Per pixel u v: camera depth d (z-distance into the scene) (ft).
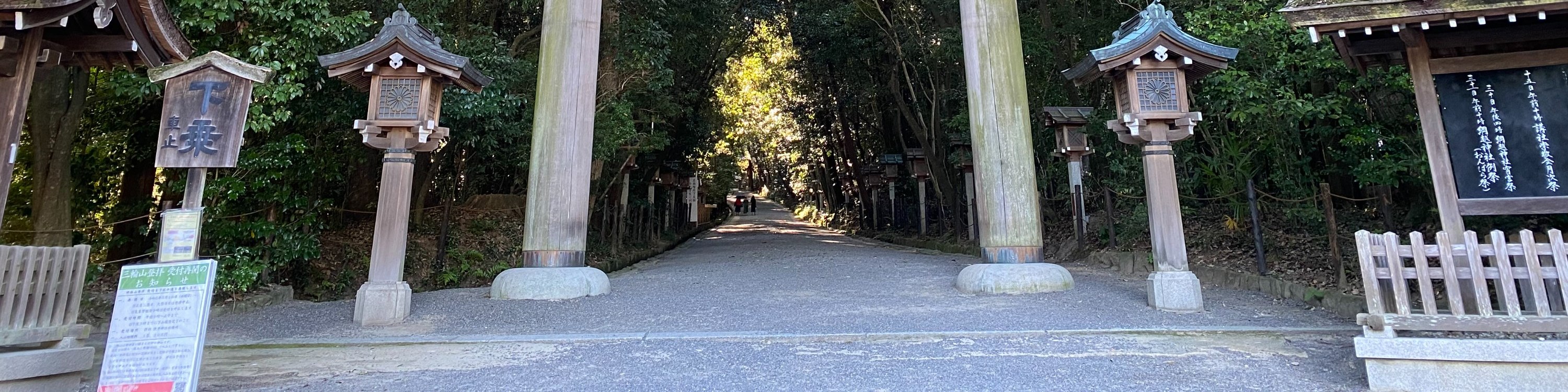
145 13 12.08
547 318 19.24
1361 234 12.11
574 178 23.81
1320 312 18.19
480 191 48.57
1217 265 25.34
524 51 35.88
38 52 11.59
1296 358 13.51
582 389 12.16
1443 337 13.98
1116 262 29.55
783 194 179.83
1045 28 34.96
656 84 34.99
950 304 20.45
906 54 47.50
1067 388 11.68
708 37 42.80
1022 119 23.72
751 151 132.67
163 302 9.93
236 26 22.20
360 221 37.24
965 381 12.26
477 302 21.70
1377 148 20.95
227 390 12.33
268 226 23.34
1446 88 14.32
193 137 11.70
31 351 10.55
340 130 28.76
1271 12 20.93
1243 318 17.52
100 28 11.91
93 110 25.85
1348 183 27.81
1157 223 19.38
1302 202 24.94
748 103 78.79
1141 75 19.30
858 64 55.31
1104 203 36.09
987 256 23.58
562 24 24.27
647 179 59.82
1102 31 32.76
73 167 26.30
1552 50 13.52
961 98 42.78
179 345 9.73
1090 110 31.68
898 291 23.68
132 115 25.95
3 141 10.93
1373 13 13.37
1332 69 20.95
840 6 47.96
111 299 21.72
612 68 35.40
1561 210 13.05
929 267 31.32
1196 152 29.09
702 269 33.01
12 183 26.84
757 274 29.89
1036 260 23.25
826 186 103.86
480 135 30.32
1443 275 11.32
